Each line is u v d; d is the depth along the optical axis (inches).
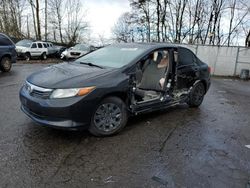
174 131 164.2
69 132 150.6
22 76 361.4
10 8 1117.1
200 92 229.0
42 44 772.0
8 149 126.1
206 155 133.0
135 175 110.6
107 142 141.9
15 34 1111.6
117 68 155.8
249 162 127.9
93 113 140.4
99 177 107.7
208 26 1085.1
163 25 1115.3
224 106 243.9
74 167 114.1
